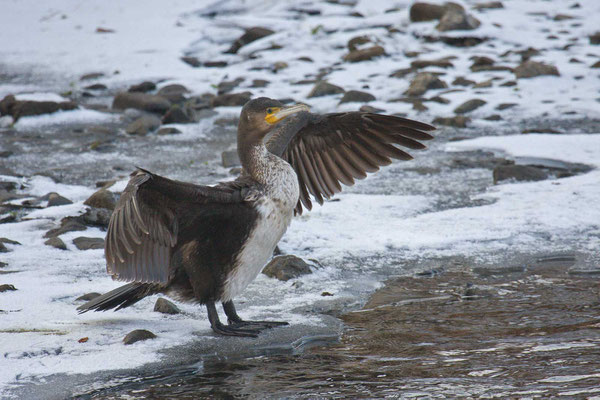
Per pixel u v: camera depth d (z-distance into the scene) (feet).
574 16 103.96
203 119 73.31
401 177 54.29
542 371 25.32
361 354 27.68
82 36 104.58
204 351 28.07
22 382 25.32
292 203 30.37
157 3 120.67
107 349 28.09
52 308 32.07
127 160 60.13
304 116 33.68
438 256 38.96
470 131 66.23
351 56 89.81
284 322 30.68
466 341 28.45
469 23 95.86
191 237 28.68
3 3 124.67
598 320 29.96
